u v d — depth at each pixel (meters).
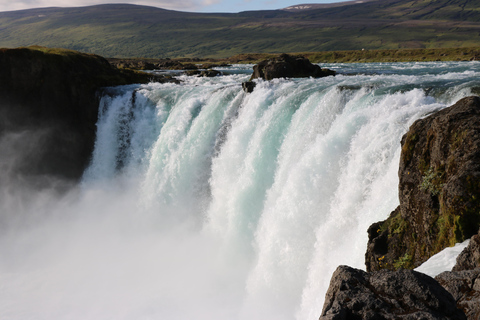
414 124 15.59
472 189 12.19
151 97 38.62
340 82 31.28
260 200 27.77
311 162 22.55
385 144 19.53
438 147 13.99
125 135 39.22
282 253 22.94
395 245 15.50
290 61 40.56
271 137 28.62
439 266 11.31
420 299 7.30
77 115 41.34
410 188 15.08
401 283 7.60
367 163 19.95
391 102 23.83
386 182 18.44
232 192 30.22
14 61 38.62
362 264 17.27
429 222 13.87
